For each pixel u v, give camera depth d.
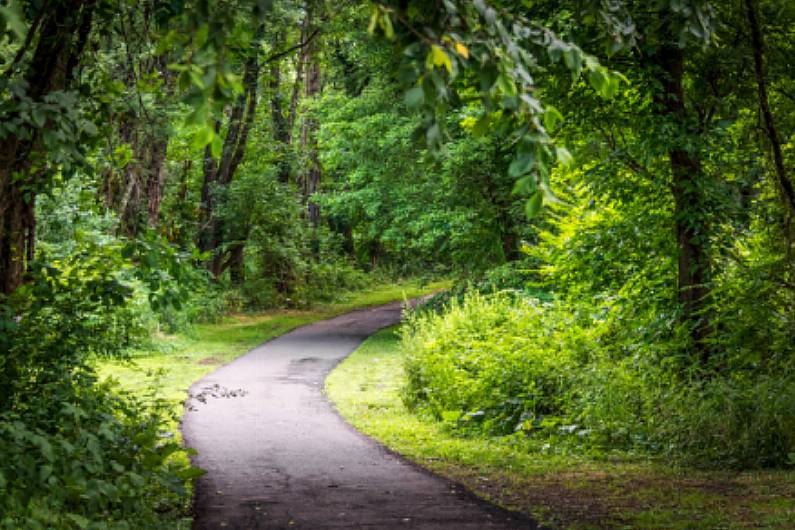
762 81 11.67
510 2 6.81
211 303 37.09
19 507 5.88
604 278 14.38
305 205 48.50
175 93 12.25
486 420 14.64
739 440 10.93
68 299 8.14
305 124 49.03
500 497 8.95
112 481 7.14
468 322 18.47
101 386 8.95
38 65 7.40
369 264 59.53
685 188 12.60
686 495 8.84
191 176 45.06
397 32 3.45
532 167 3.32
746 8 11.66
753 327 12.05
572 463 11.56
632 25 4.73
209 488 9.37
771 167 12.80
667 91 12.77
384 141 30.56
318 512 8.13
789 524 7.02
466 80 10.77
